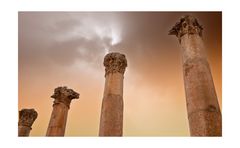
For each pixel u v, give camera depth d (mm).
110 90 13125
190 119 8812
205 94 8922
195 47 10508
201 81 9320
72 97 18500
